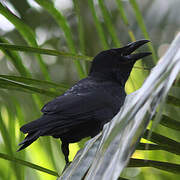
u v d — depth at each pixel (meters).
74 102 6.78
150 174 8.66
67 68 13.95
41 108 6.07
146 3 14.25
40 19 14.13
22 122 6.17
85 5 14.23
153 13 14.11
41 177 7.17
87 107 6.88
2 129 6.00
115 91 7.78
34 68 12.91
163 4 14.15
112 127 2.96
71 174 3.29
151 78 2.61
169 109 7.14
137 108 2.66
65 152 7.17
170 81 2.40
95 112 6.98
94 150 3.36
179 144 4.53
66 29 5.77
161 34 13.73
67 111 6.46
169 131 6.30
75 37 13.73
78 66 5.73
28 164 5.02
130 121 2.68
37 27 14.14
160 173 8.59
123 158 2.43
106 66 8.57
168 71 2.46
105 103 7.23
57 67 13.95
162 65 2.57
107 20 5.75
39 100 6.07
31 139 5.30
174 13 13.95
